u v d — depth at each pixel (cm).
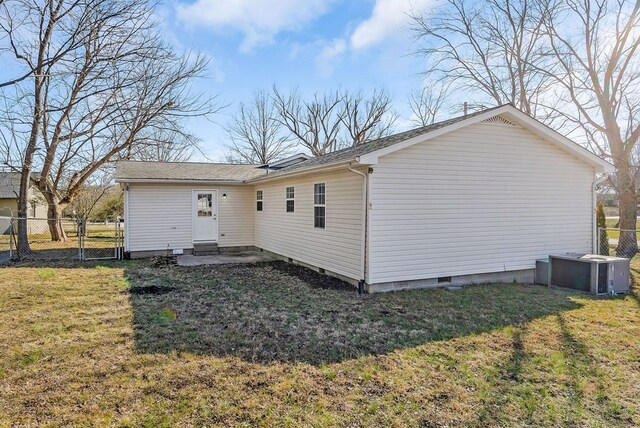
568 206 877
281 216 1117
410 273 732
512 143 813
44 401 308
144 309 583
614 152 1291
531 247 840
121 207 2536
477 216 786
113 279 823
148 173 1270
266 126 3291
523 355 410
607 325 516
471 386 339
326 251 863
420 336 468
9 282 779
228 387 334
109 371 364
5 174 2250
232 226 1329
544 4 1414
